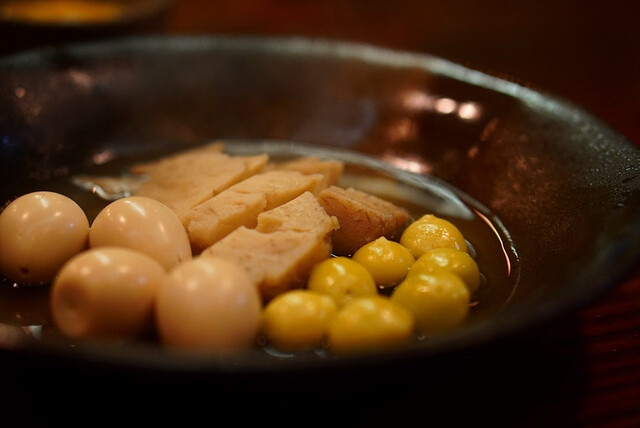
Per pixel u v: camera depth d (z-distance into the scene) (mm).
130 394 178
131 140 312
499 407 212
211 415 186
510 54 490
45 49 305
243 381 162
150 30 379
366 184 294
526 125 282
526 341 234
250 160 288
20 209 224
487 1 601
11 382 203
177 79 322
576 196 246
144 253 216
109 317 193
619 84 440
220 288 191
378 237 251
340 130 319
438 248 237
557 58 485
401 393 195
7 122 286
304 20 528
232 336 190
